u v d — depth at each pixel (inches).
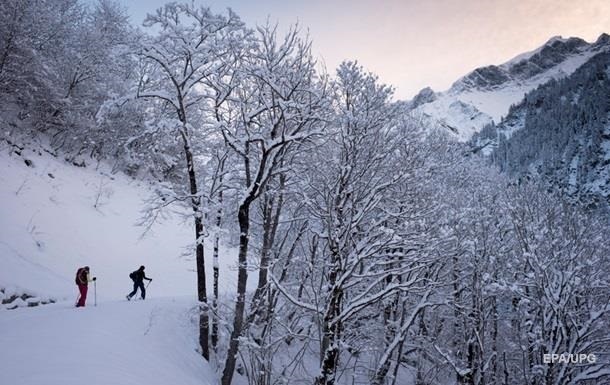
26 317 459.8
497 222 781.9
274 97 543.2
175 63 527.8
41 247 684.1
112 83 1072.2
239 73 513.7
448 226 623.8
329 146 568.1
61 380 291.6
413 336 652.7
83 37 1072.2
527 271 705.6
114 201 961.5
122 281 751.7
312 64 548.4
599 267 650.2
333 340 475.2
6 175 762.2
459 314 695.7
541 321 610.9
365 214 490.6
